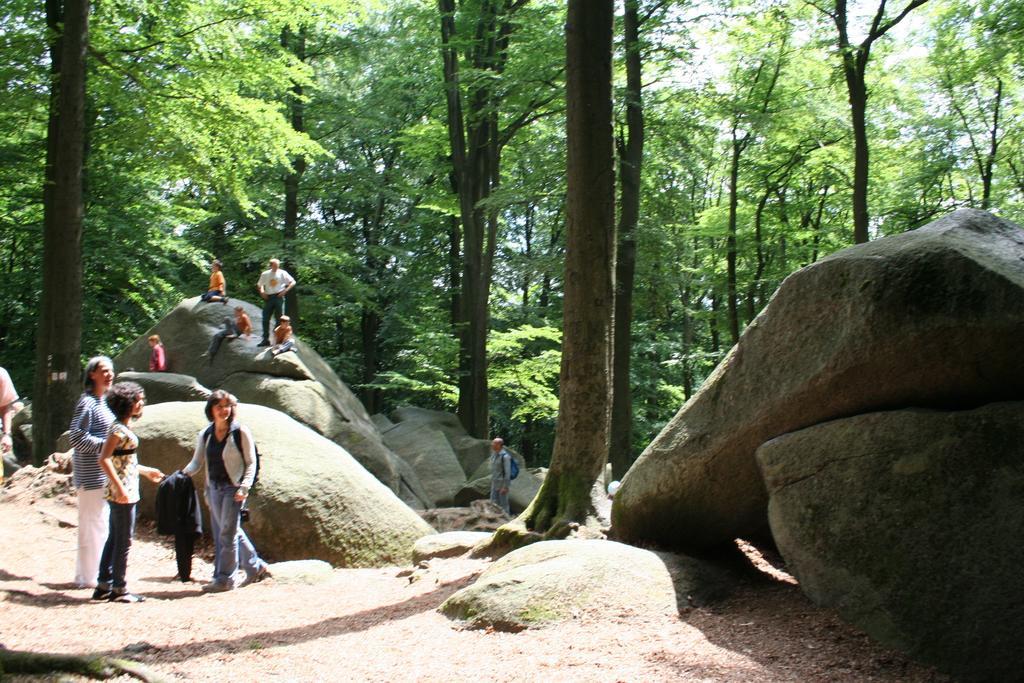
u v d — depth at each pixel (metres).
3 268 25.94
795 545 5.72
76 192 13.66
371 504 10.12
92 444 7.24
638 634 5.30
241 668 4.99
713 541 7.18
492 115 23.52
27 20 16.03
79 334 13.73
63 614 6.24
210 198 19.56
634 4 18.31
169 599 7.27
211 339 17.27
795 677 4.57
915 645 4.88
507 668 4.81
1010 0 18.47
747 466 6.44
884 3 17.16
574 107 8.60
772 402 6.09
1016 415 5.17
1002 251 5.62
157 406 11.05
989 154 26.95
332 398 16.91
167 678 4.57
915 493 5.31
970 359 5.33
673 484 6.75
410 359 28.81
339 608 6.91
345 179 29.12
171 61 15.98
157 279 22.91
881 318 5.48
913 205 27.30
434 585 7.48
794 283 6.14
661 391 31.48
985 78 26.00
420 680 4.70
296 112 26.33
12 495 10.20
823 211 30.78
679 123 20.84
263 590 7.81
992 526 4.96
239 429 7.95
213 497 7.93
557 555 6.31
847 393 5.81
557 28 20.20
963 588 4.91
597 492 8.32
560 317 30.98
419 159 30.23
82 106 13.70
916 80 27.12
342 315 32.12
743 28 21.38
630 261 18.80
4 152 19.08
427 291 32.00
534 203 22.27
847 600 5.36
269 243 26.66
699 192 32.59
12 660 4.23
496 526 12.35
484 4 23.88
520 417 31.78
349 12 17.23
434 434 21.91
